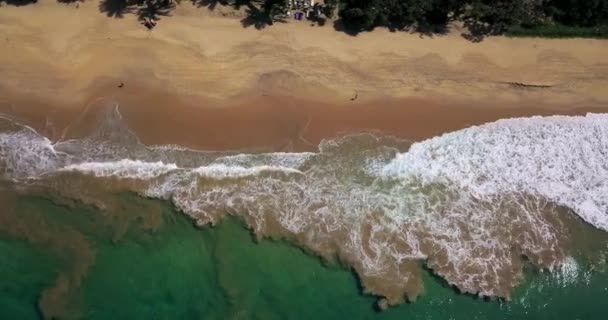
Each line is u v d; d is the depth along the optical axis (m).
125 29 26.84
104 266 24.30
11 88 25.95
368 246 25.20
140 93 26.42
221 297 24.27
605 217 26.45
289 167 26.03
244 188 25.61
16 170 25.05
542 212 26.36
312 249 25.00
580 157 27.30
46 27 26.58
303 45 27.36
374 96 27.36
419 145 26.89
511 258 25.61
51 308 23.38
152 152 25.75
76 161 25.34
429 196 26.14
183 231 24.97
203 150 25.97
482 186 26.50
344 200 25.81
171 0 27.11
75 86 26.22
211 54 26.92
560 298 25.41
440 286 25.03
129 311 23.86
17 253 24.06
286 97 26.92
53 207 24.77
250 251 24.97
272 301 24.42
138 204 25.05
